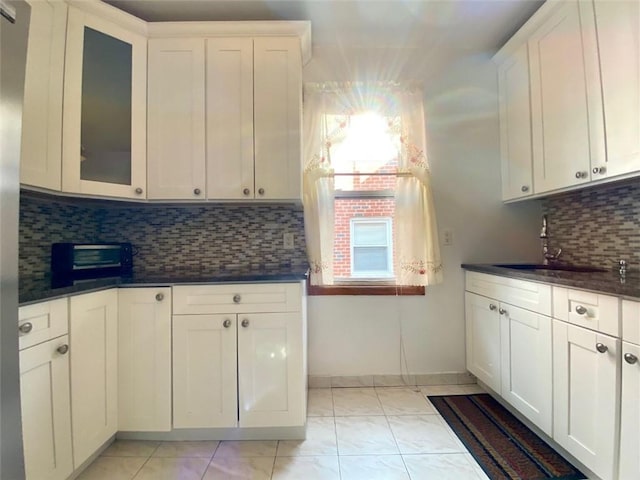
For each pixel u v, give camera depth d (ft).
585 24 5.66
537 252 8.14
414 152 7.90
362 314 8.16
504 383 6.60
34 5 5.08
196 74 6.57
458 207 8.24
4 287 3.02
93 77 5.96
